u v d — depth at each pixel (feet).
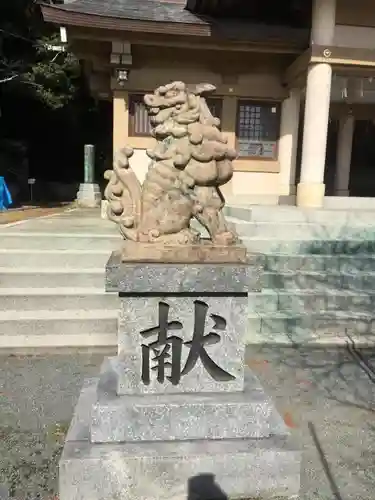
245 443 9.27
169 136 9.78
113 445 9.07
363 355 17.30
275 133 36.96
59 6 30.25
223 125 35.99
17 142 76.89
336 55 30.01
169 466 8.80
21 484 9.65
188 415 9.25
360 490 9.67
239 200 36.58
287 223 24.70
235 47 32.96
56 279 19.44
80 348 17.04
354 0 33.19
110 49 32.99
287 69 34.86
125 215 9.70
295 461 9.11
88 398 10.83
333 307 19.72
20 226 25.93
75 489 8.71
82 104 80.23
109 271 9.00
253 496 9.11
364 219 26.45
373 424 12.36
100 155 85.20
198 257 9.33
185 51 34.22
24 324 17.43
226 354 9.64
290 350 17.57
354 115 49.08
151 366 9.48
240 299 9.53
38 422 12.03
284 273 20.70
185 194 9.71
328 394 14.08
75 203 60.49
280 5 34.86
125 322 9.30
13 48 68.18
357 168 62.49
